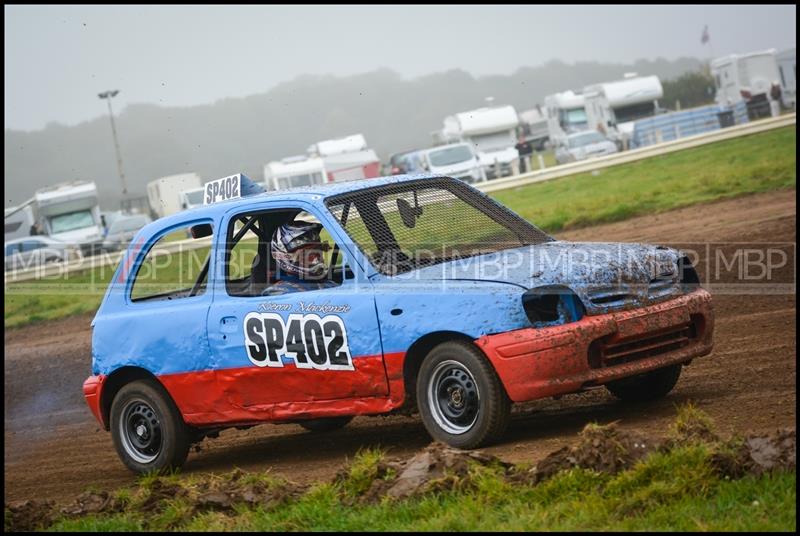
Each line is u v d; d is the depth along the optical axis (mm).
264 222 7855
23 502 6637
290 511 5461
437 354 6602
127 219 42188
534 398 6297
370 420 9109
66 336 20016
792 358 8312
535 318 6406
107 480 8234
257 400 7457
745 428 6215
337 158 49844
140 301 8281
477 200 7797
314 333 7047
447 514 4938
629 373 6508
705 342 6980
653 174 28156
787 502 4574
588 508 4797
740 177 22984
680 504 4738
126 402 8164
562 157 48656
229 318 7523
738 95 53156
